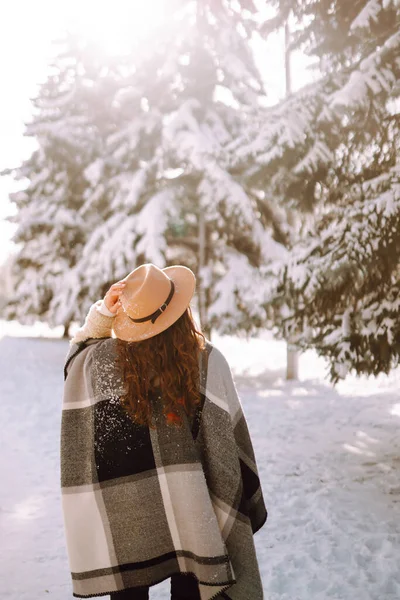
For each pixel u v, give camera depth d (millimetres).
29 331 32312
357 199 6945
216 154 9484
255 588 1931
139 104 16766
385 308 6535
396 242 6293
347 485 5801
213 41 15117
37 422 8977
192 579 2025
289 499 5441
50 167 22016
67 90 21906
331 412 9820
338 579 3693
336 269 6543
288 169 8383
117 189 17219
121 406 1899
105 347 1972
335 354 6898
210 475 1931
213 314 13812
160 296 1881
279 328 8414
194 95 15148
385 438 7934
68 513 1927
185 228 15656
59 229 22156
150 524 1889
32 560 4129
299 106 7902
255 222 14273
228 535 1921
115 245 15055
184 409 1917
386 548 4176
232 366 17188
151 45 15492
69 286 20141
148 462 1888
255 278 13758
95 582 1912
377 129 7070
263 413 9828
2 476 6230
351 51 7973
